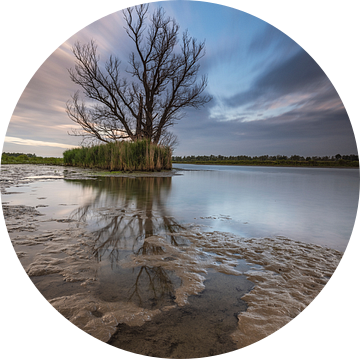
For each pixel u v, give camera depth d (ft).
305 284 4.81
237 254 6.33
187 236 7.64
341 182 25.46
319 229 8.54
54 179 25.76
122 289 4.56
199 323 3.67
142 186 20.43
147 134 58.39
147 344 3.29
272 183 24.23
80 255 6.05
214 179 28.63
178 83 56.80
